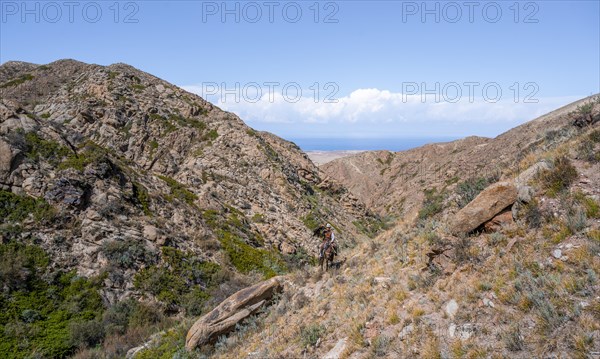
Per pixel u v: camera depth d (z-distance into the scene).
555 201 8.73
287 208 46.44
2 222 22.31
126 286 22.41
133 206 29.02
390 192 113.00
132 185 31.14
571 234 7.80
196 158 48.91
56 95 58.69
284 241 38.78
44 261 21.53
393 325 8.52
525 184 9.70
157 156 46.91
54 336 17.62
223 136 54.44
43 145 28.05
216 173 46.75
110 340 17.78
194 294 23.91
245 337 13.53
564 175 9.01
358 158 135.50
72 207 25.41
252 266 30.56
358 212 62.50
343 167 131.25
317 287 14.55
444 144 127.94
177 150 50.00
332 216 52.53
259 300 15.55
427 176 106.69
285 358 10.03
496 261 8.42
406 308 8.80
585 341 5.57
